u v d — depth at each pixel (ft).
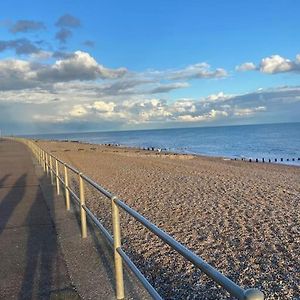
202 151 200.85
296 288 18.29
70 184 52.54
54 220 26.50
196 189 49.96
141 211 35.88
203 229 29.17
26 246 20.83
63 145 227.61
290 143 258.57
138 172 73.61
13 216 28.50
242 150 204.74
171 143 315.99
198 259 7.54
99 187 16.33
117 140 446.19
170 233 28.09
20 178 52.65
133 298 14.28
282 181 60.49
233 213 34.86
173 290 17.99
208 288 18.04
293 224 30.76
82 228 22.12
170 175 68.03
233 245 25.25
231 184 55.42
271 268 21.07
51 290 15.01
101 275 16.39
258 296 5.57
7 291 14.98
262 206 38.27
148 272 20.33
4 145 180.45
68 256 18.89
